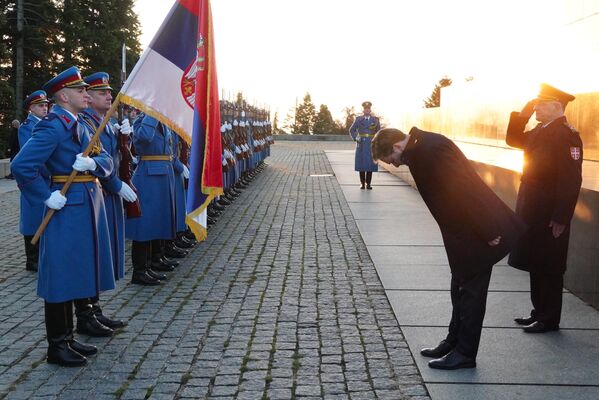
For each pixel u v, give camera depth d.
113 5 35.94
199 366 5.03
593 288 6.46
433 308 6.48
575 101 8.88
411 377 4.83
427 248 9.38
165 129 7.64
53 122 5.05
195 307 6.55
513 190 8.79
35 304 6.68
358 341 5.56
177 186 8.41
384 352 5.31
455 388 4.63
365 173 17.59
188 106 6.15
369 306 6.57
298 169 23.05
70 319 5.25
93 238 5.16
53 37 32.88
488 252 4.86
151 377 4.83
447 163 4.76
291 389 4.61
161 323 6.06
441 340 5.57
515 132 5.92
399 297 6.87
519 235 4.86
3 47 29.00
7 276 7.85
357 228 11.04
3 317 6.25
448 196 4.83
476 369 4.96
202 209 6.15
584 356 5.22
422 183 4.88
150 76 6.05
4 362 5.13
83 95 5.20
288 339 5.61
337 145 43.62
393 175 20.53
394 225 11.31
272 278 7.70
